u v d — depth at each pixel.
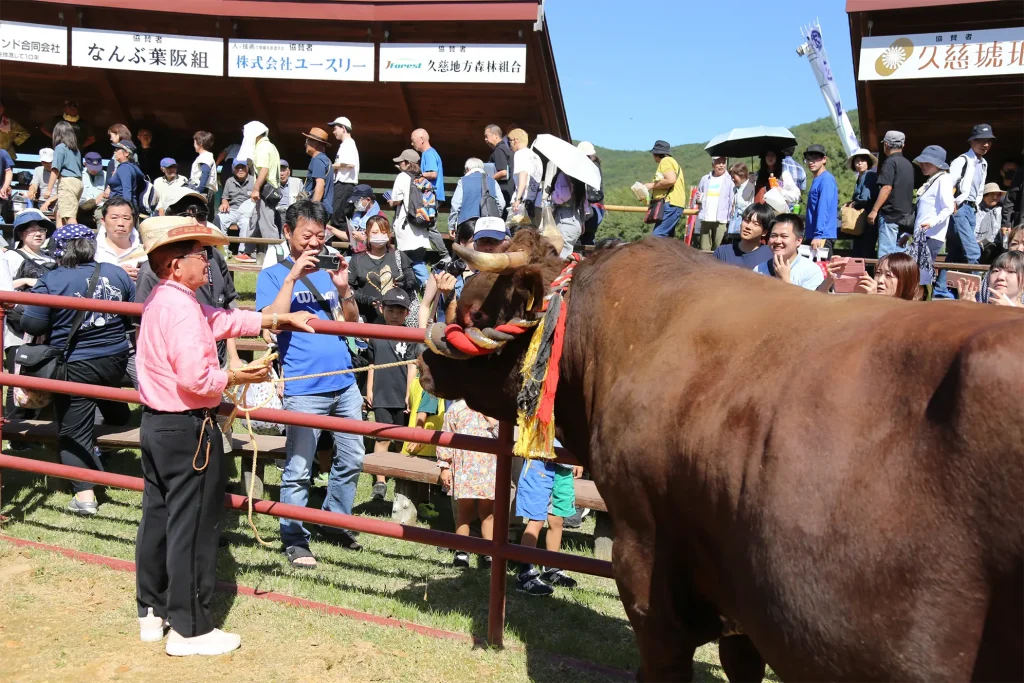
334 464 5.49
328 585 4.88
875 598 1.96
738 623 2.56
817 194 8.85
